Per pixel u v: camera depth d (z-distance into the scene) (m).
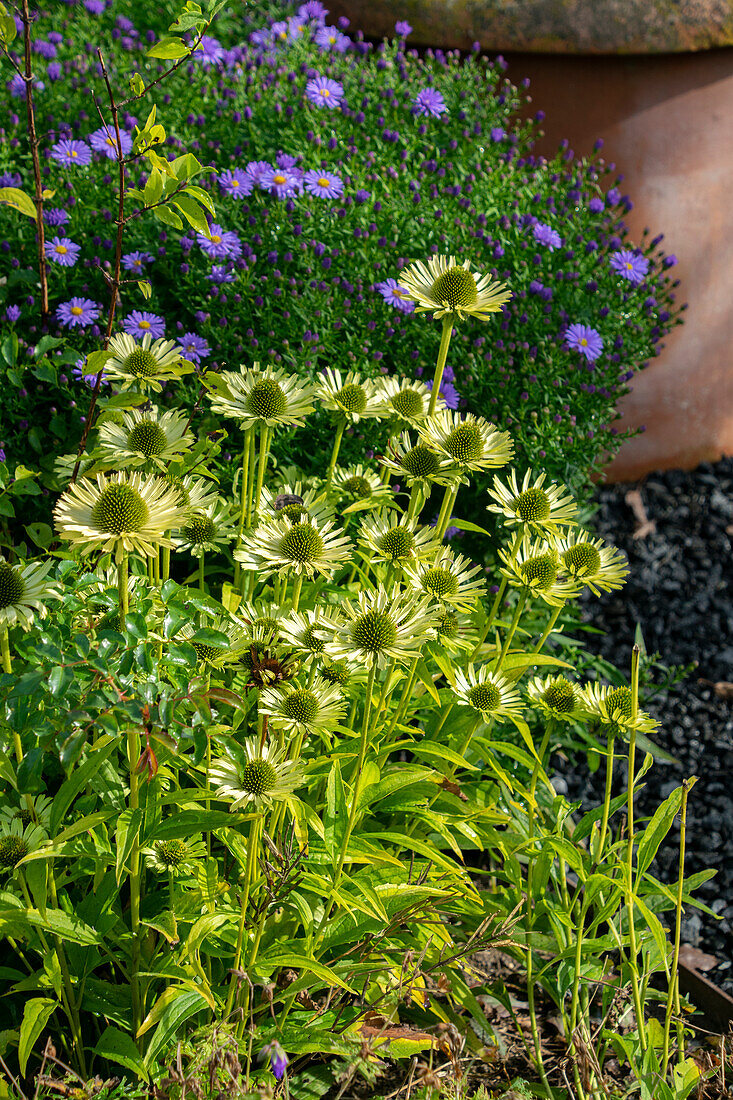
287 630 2.29
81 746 1.83
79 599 2.12
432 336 4.18
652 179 5.49
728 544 5.31
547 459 4.11
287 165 4.29
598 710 2.55
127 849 2.02
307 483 3.05
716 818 3.75
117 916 2.16
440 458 2.68
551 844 2.64
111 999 2.36
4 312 3.77
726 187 5.53
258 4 5.78
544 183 5.01
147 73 4.98
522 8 5.20
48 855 1.96
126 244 4.10
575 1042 2.38
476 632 3.05
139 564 2.84
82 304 3.81
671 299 4.98
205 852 2.37
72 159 4.25
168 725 1.86
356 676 2.55
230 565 3.52
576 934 2.77
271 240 4.16
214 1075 1.96
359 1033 2.30
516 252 4.46
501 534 4.02
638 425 5.74
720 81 5.37
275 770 2.09
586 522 5.02
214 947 2.29
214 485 3.51
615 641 4.64
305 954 2.29
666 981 3.14
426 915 2.49
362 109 5.06
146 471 2.51
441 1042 2.36
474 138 5.10
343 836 2.32
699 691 4.39
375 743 2.68
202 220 2.72
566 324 4.38
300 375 3.79
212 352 3.96
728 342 5.75
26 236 4.03
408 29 5.25
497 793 2.89
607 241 4.94
